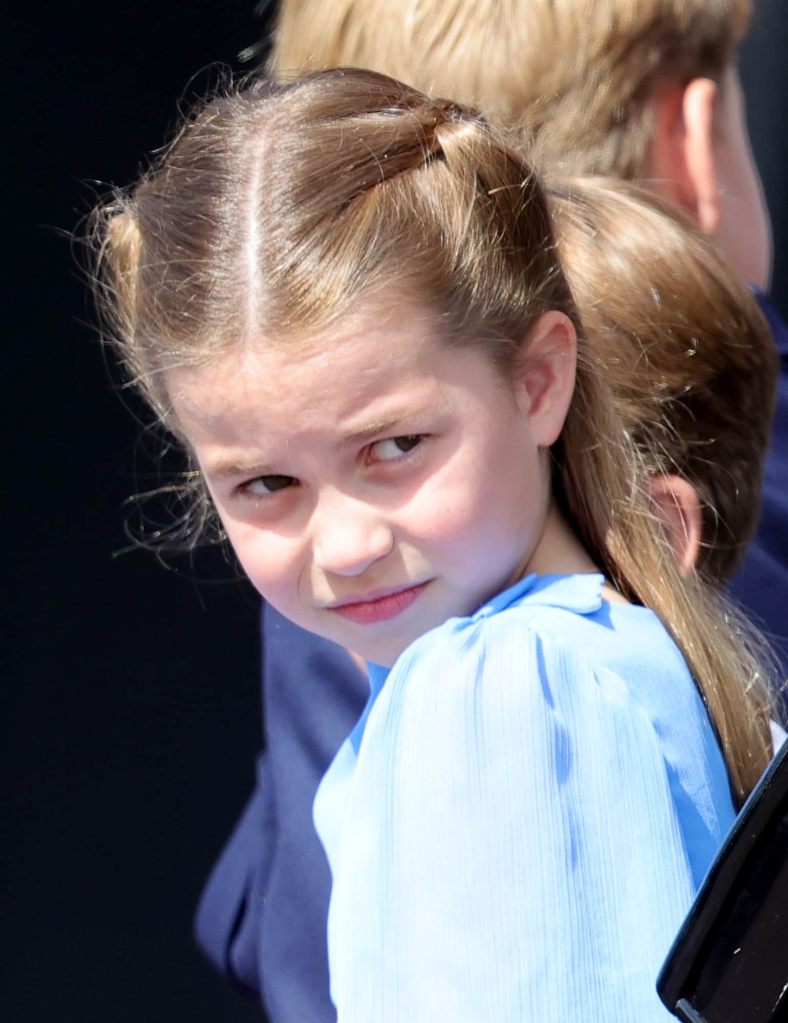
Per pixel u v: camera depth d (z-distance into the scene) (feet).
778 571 19.71
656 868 11.00
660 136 20.59
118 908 37.78
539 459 13.21
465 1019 10.49
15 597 36.70
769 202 33.58
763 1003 9.89
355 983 10.94
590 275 16.15
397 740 11.33
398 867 11.02
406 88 13.91
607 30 19.90
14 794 37.27
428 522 11.93
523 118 20.08
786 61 32.89
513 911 10.59
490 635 11.53
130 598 36.99
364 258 11.87
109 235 14.82
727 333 16.62
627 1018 10.49
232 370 11.84
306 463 11.89
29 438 36.11
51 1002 37.86
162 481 36.40
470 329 12.12
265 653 21.04
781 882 9.98
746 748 13.84
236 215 12.32
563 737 11.09
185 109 33.96
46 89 34.17
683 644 13.64
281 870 19.43
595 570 13.84
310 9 21.48
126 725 37.37
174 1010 38.04
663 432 16.31
